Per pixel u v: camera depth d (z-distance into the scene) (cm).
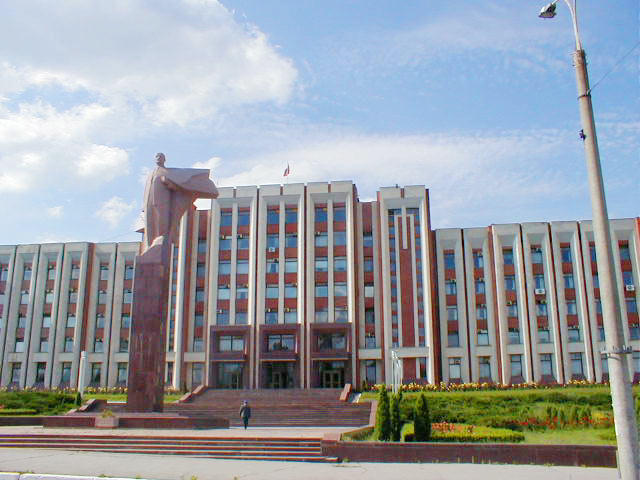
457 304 5241
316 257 5222
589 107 922
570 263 5203
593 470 1541
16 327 5744
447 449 1738
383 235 5228
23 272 5881
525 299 5147
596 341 4978
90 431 2280
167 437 2011
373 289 5234
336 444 1816
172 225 2994
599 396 3656
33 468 1379
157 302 2814
